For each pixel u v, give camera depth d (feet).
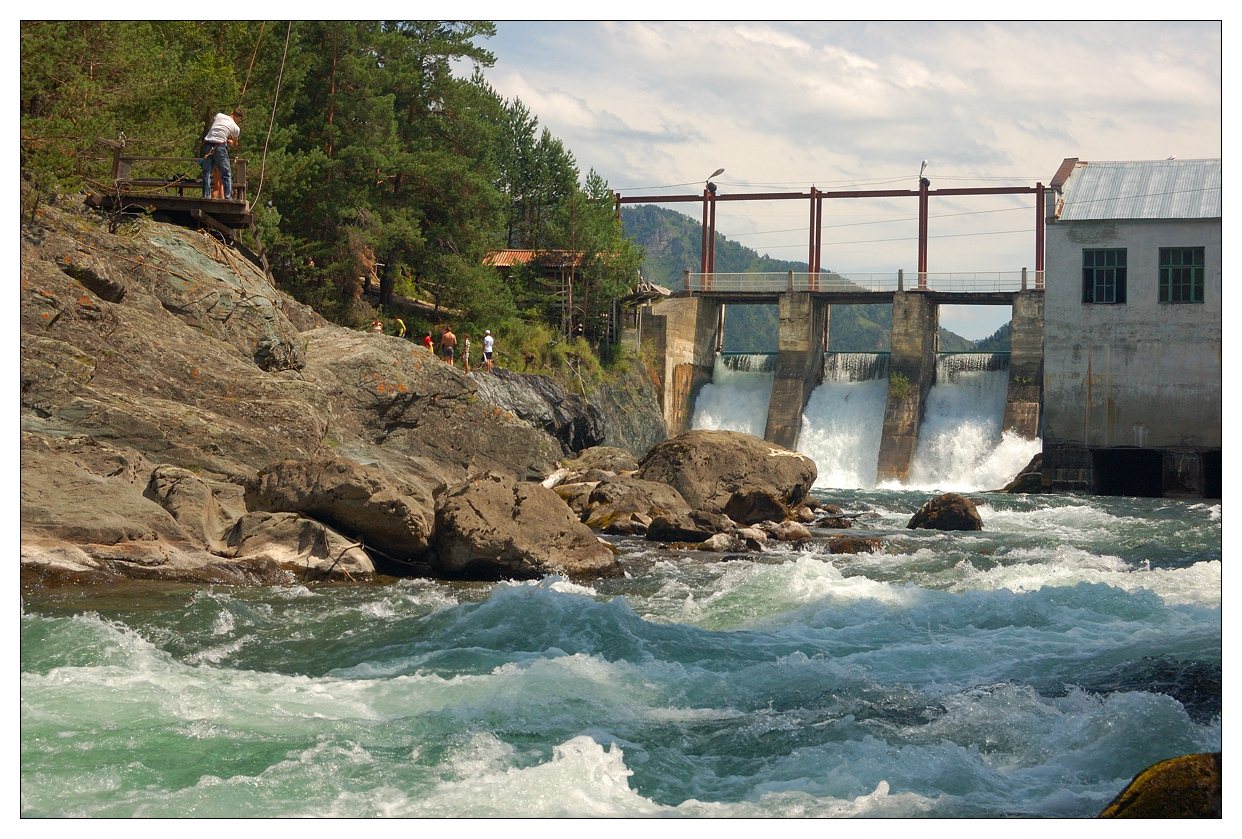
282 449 87.66
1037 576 71.92
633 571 79.46
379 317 175.11
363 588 67.92
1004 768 37.32
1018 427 225.15
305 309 122.72
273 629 55.47
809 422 245.65
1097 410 175.73
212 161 109.91
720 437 117.08
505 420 120.88
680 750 39.14
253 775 34.76
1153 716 39.73
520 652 51.67
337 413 108.99
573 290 235.81
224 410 88.94
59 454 72.02
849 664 49.80
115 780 33.83
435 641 53.52
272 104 159.84
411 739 38.91
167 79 124.67
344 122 175.63
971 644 53.47
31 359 79.61
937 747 38.60
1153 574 70.69
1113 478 183.62
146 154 116.78
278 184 154.30
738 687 46.32
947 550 92.58
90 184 105.40
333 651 51.52
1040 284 233.14
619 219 263.70
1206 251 171.94
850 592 65.26
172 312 97.96
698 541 97.09
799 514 114.73
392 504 74.02
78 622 50.03
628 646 52.65
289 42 163.02
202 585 64.59
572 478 124.06
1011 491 183.52
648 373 242.78
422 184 187.93
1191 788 29.48
